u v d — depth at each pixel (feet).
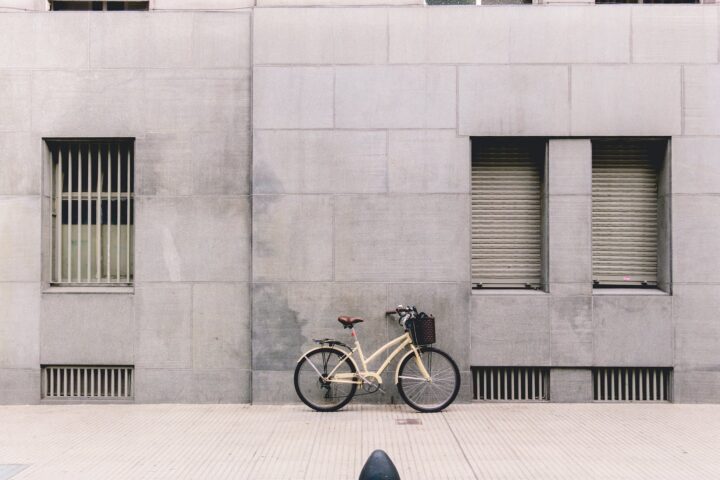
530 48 27.09
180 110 27.58
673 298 26.78
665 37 26.96
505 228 28.19
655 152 28.09
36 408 26.58
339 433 22.38
